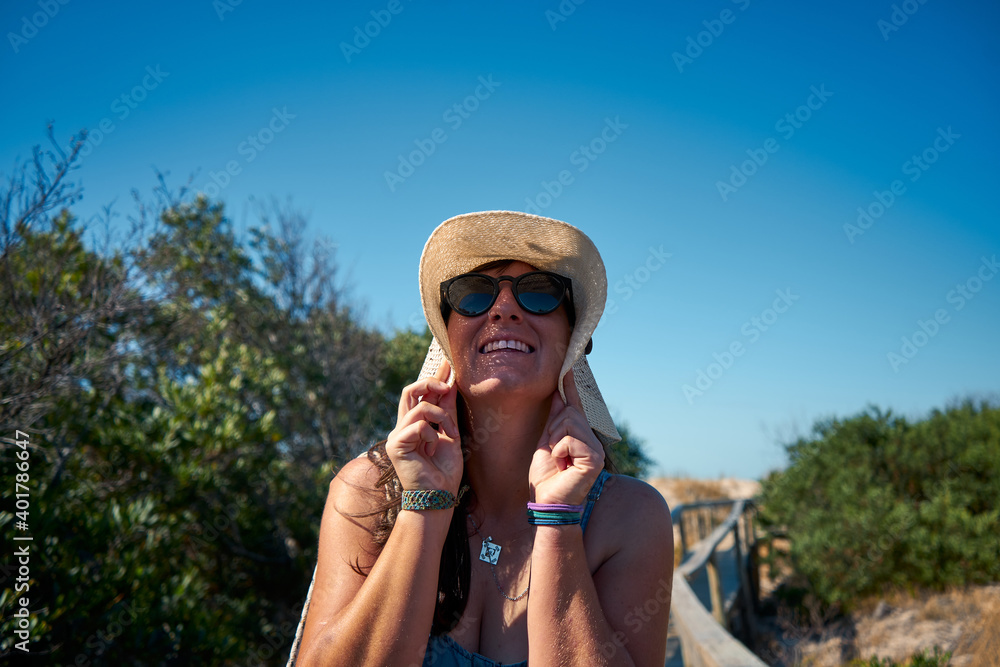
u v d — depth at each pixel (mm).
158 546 5469
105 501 5551
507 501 1602
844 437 11625
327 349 10375
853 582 9250
